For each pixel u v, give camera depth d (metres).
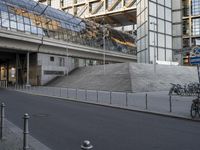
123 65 49.53
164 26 57.16
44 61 63.34
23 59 66.06
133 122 13.84
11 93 36.66
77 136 10.41
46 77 62.44
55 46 64.31
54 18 68.50
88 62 76.69
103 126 12.57
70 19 74.81
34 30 60.62
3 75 81.56
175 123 13.64
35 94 34.47
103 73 49.78
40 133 10.91
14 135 10.10
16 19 57.34
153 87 40.00
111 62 86.00
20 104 22.20
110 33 88.12
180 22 59.34
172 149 8.60
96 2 103.69
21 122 13.48
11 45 55.59
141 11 57.69
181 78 47.91
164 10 57.22
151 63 53.84
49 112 17.36
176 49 59.56
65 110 18.59
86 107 20.83
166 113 16.70
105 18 104.00
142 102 23.50
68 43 67.69
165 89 40.50
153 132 11.27
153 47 54.31
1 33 52.09
